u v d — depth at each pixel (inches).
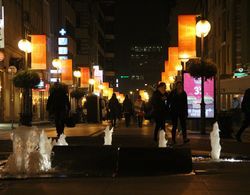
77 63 4047.7
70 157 536.4
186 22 1249.4
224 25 2290.8
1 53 1739.7
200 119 1151.6
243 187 410.0
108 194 387.5
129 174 500.1
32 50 1654.8
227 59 2201.0
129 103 1669.5
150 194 384.5
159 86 858.8
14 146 518.9
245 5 1969.7
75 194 389.4
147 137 1043.3
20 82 1546.5
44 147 538.0
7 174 507.8
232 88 1644.9
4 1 2000.5
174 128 845.8
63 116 866.8
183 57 1254.3
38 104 2691.9
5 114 2053.4
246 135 1125.1
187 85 1151.6
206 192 388.8
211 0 2738.7
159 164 506.6
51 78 2999.5
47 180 462.6
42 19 2896.2
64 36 3250.5
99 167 528.1
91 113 2124.8
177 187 412.8
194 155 663.8
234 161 602.9
